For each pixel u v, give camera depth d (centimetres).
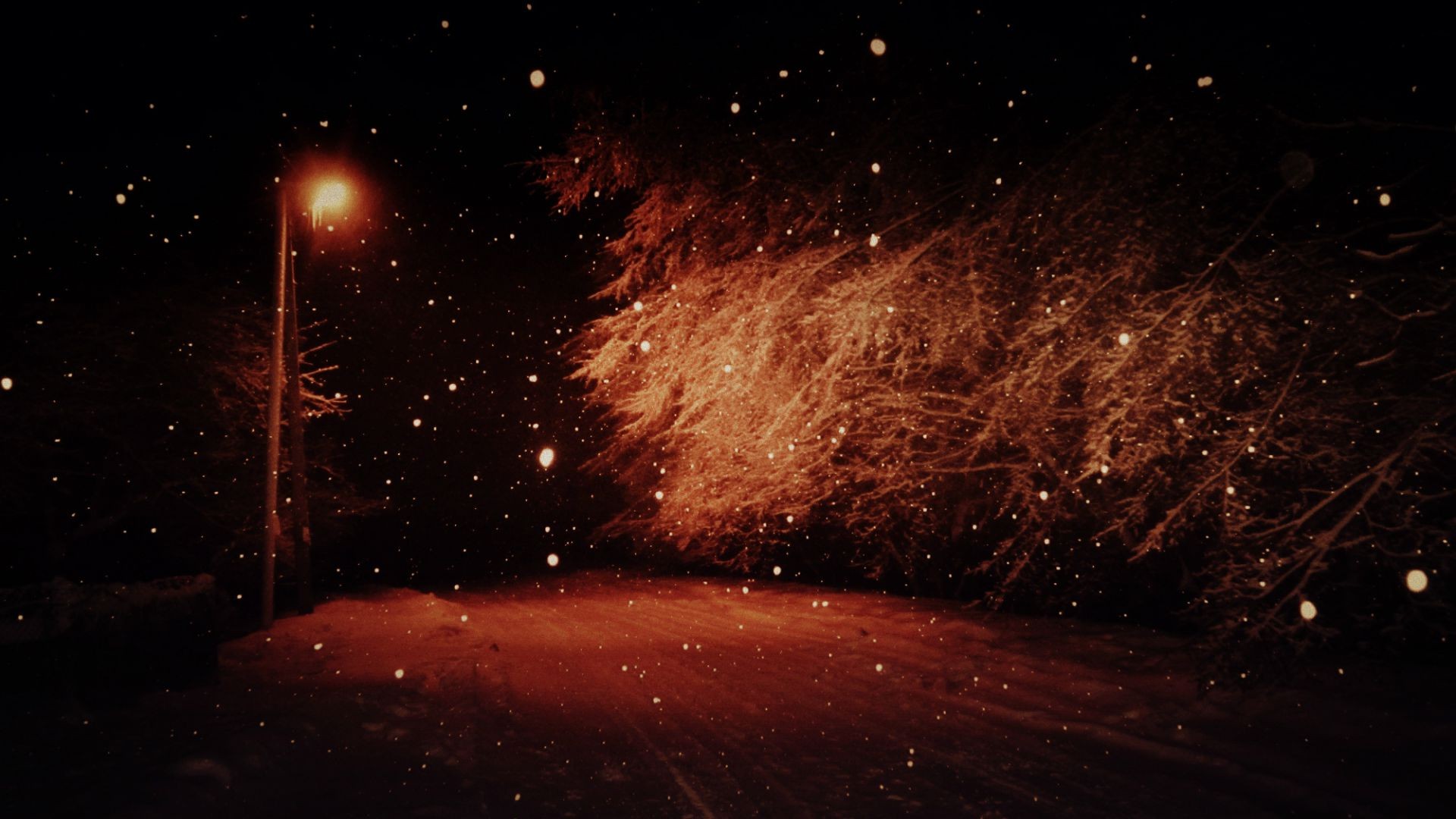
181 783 552
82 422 1844
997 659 1081
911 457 1176
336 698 900
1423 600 721
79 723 716
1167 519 786
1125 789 611
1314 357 797
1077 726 781
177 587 1039
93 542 2036
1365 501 690
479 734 802
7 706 737
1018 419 972
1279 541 766
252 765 619
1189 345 769
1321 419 750
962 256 1045
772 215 1319
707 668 1192
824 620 1614
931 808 580
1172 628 1242
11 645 787
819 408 1160
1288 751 664
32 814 496
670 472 1500
